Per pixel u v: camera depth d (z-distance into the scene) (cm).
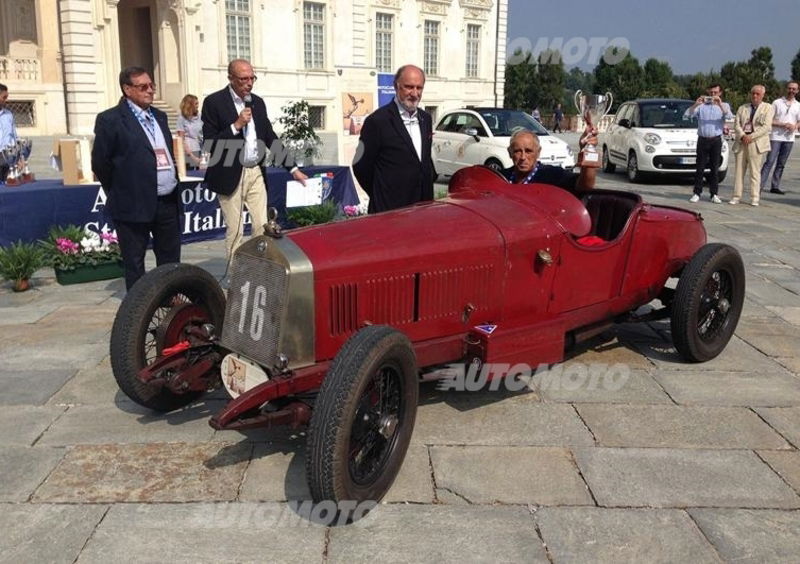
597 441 381
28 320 568
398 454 327
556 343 404
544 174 493
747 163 1202
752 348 527
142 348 378
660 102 1603
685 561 287
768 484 343
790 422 407
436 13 3278
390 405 325
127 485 333
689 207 1181
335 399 288
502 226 393
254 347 336
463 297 377
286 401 338
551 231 408
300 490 331
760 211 1152
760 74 5225
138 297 377
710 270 467
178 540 294
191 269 397
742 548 296
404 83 496
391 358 307
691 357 482
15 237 709
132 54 2689
